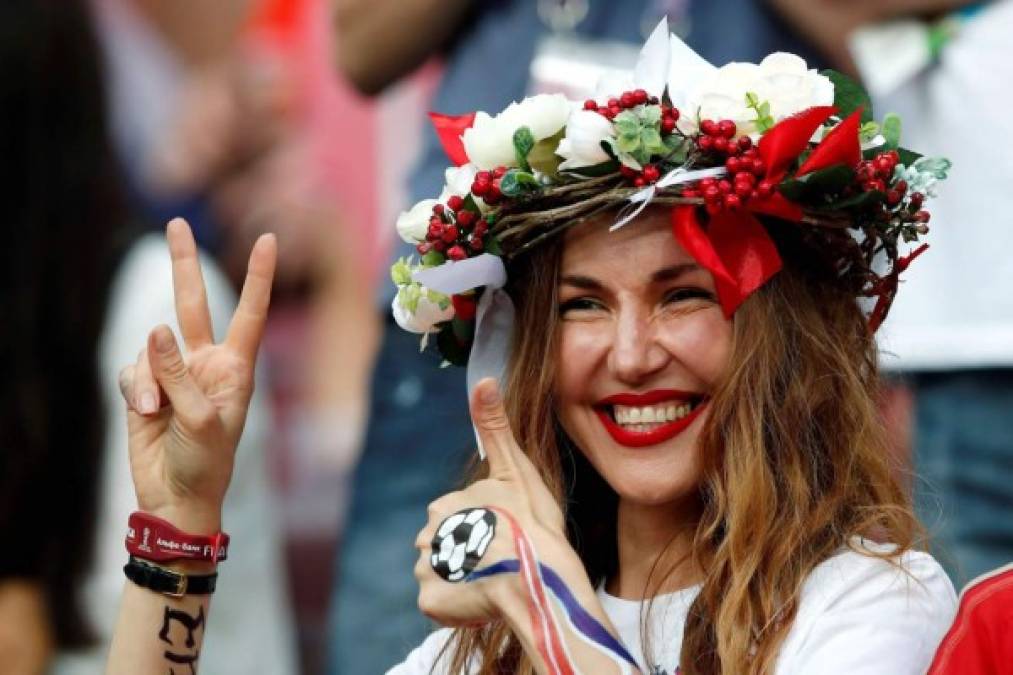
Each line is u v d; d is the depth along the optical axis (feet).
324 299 38.34
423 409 33.35
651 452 23.15
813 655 21.90
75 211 27.94
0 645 27.61
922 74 34.40
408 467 33.47
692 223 22.31
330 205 38.32
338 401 38.32
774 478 22.90
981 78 34.09
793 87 22.39
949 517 33.88
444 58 33.99
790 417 22.97
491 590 22.04
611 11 32.76
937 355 33.96
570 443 24.35
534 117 22.74
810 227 22.81
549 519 22.35
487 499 22.52
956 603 22.53
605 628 21.72
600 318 23.21
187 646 23.44
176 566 23.39
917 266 34.24
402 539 33.50
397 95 37.73
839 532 22.80
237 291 38.40
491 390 22.67
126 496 28.07
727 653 22.15
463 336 24.18
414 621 33.47
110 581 28.04
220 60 38.45
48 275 27.68
